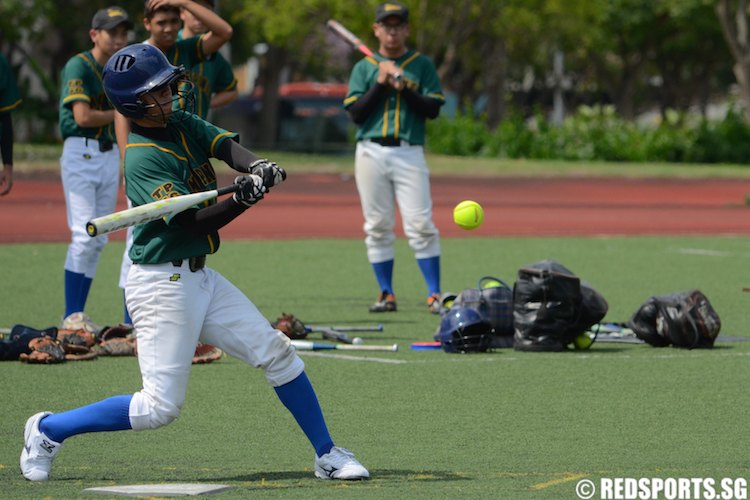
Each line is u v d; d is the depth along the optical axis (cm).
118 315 4100
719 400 2861
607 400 2852
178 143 1992
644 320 3606
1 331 3603
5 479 2080
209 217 1916
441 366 3272
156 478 2097
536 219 8138
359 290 4819
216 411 2716
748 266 5622
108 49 3569
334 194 9825
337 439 2452
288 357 2045
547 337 3497
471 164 13225
